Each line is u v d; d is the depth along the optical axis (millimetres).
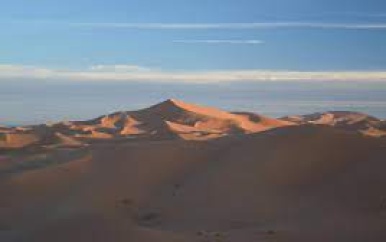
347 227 34969
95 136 95625
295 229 35312
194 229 37031
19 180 47719
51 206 43156
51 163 54156
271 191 42688
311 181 43500
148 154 50562
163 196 44188
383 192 40500
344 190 41500
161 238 31219
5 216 41500
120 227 31469
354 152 45719
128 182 46562
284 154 46219
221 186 43719
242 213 40125
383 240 32281
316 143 46875
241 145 49875
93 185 46281
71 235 30688
